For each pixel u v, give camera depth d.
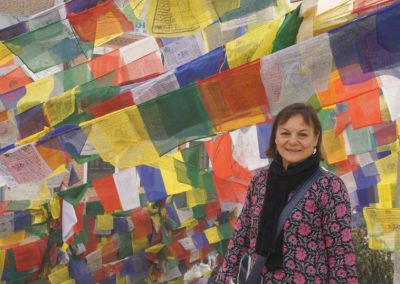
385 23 2.94
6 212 4.84
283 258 2.50
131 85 4.41
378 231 3.40
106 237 5.53
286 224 2.52
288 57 3.13
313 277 2.46
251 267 2.61
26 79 5.41
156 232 5.98
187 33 3.99
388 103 3.86
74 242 5.21
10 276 4.72
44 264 4.93
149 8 3.98
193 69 3.69
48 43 4.49
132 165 3.47
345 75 3.09
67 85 5.00
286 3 4.02
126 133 3.45
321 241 2.51
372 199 6.09
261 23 4.02
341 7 3.37
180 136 3.41
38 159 3.53
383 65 3.02
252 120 3.31
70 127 3.66
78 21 4.40
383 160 5.75
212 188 4.85
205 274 7.27
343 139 5.05
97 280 5.42
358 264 7.26
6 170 3.52
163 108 3.38
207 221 6.28
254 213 2.69
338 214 2.48
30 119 4.54
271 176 2.65
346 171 5.83
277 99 3.21
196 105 3.34
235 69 3.22
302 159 2.57
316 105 3.17
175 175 4.69
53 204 4.80
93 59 5.03
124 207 4.54
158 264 6.09
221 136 4.94
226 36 4.52
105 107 3.83
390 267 7.23
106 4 4.32
